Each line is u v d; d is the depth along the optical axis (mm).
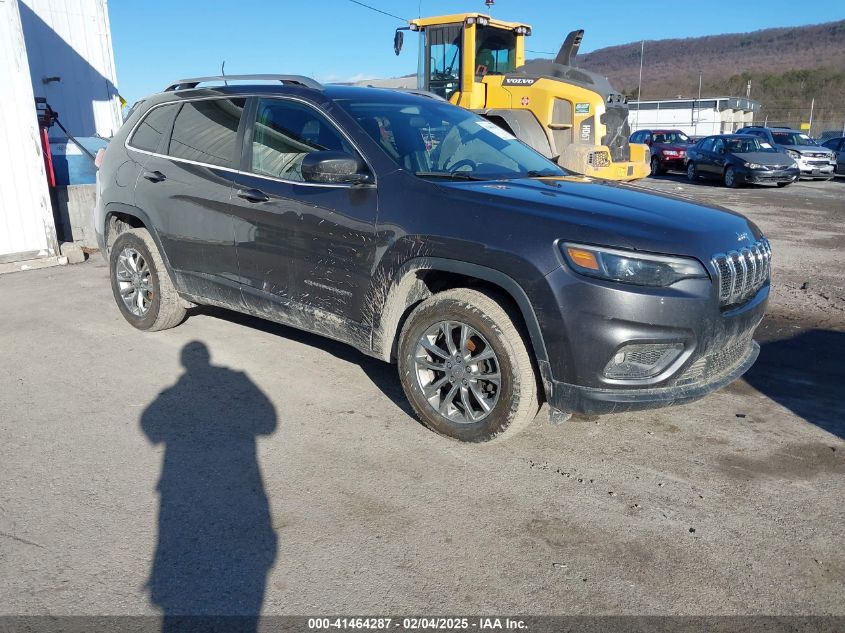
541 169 4543
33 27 11484
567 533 2967
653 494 3281
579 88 11539
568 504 3186
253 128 4539
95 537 2889
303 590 2598
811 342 5621
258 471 3439
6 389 4410
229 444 3715
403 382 3861
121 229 5695
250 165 4496
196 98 4988
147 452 3619
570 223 3312
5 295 6707
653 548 2873
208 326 5723
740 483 3391
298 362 4922
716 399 4422
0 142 7543
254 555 2793
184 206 4824
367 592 2590
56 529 2939
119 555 2777
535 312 3299
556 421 3518
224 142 4688
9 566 2695
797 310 6566
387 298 3818
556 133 11859
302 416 4062
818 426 4031
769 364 5090
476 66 12297
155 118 5246
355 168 3814
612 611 2514
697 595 2602
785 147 21734
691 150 21938
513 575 2695
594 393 3270
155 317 5340
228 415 4066
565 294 3227
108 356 5016
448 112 4762
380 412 4125
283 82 4590
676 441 3826
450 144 4367
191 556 2779
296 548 2840
